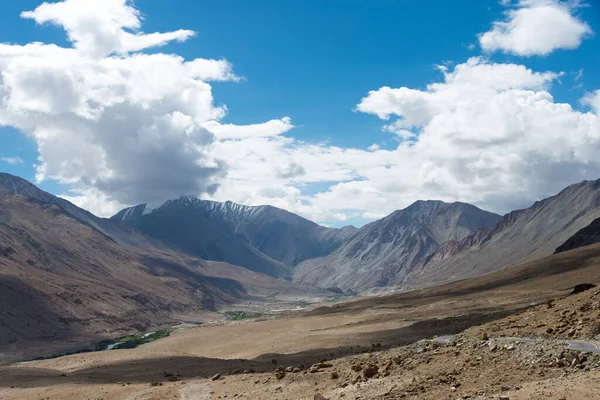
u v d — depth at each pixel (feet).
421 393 95.61
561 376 86.38
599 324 100.42
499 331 117.19
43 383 204.23
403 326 319.68
